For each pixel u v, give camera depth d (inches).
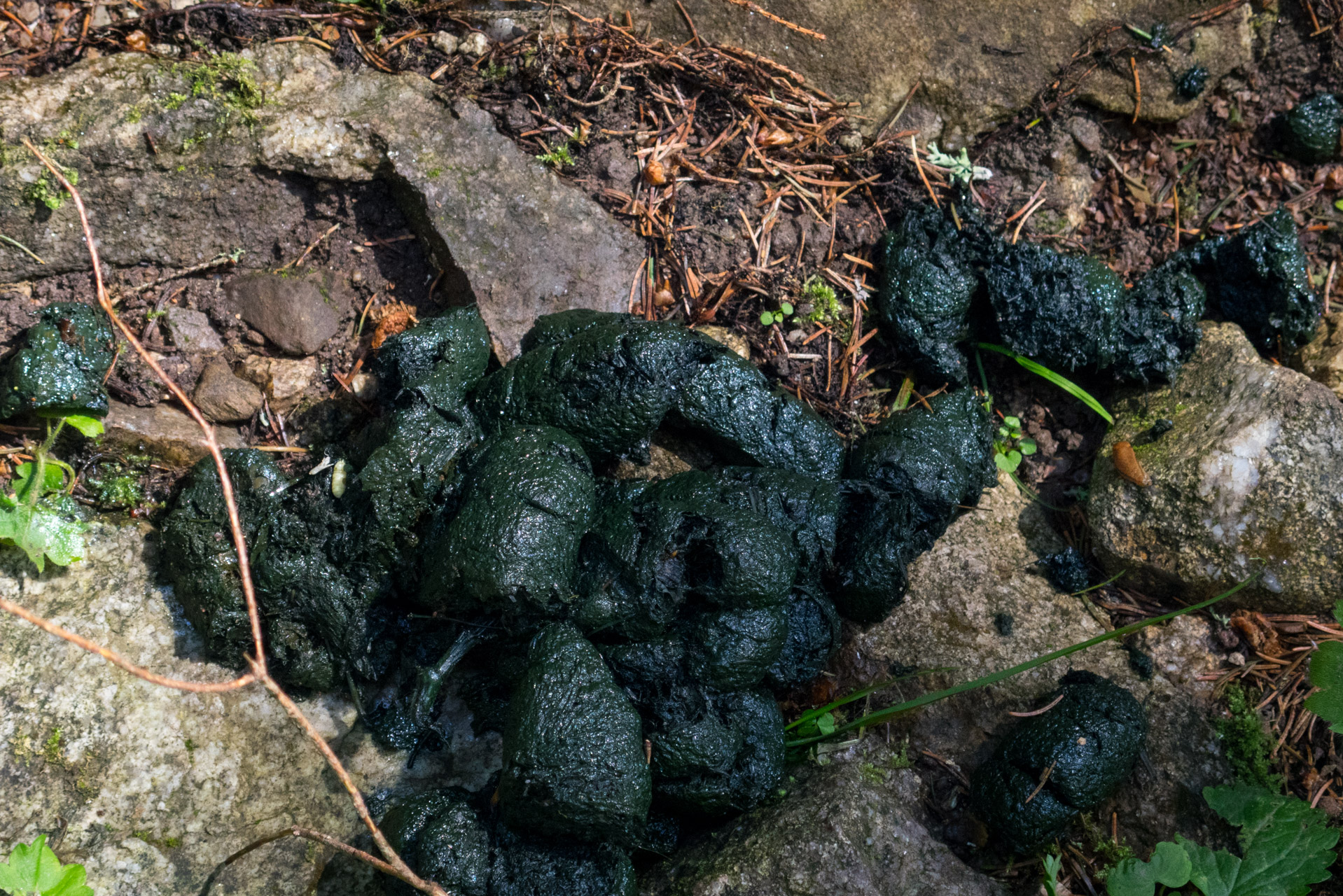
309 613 19.4
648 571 19.2
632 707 18.8
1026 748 19.7
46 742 18.5
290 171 20.4
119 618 19.3
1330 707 19.1
